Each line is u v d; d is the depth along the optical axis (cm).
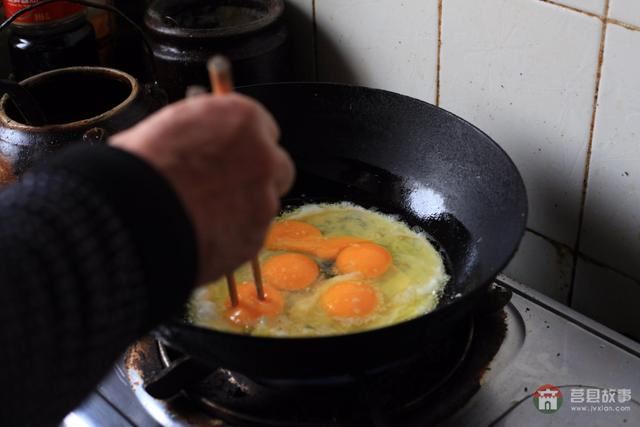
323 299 88
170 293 61
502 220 86
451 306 73
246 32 100
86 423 81
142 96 96
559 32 85
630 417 80
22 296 55
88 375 60
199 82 101
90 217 58
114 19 115
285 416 80
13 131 92
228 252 64
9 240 56
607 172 87
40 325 56
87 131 92
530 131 91
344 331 85
